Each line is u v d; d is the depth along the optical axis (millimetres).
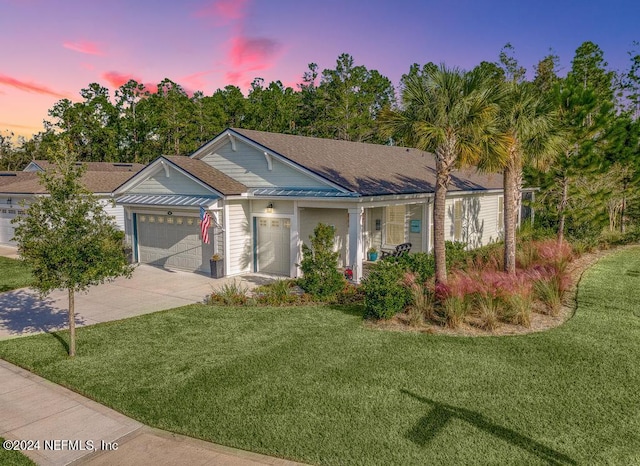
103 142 53094
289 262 16734
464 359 8234
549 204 20688
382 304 10484
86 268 8586
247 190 17109
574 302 11930
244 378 7664
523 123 13570
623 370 7625
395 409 6508
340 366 8039
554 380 7305
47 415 6742
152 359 8648
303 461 5434
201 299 13422
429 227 18750
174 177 18062
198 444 5883
